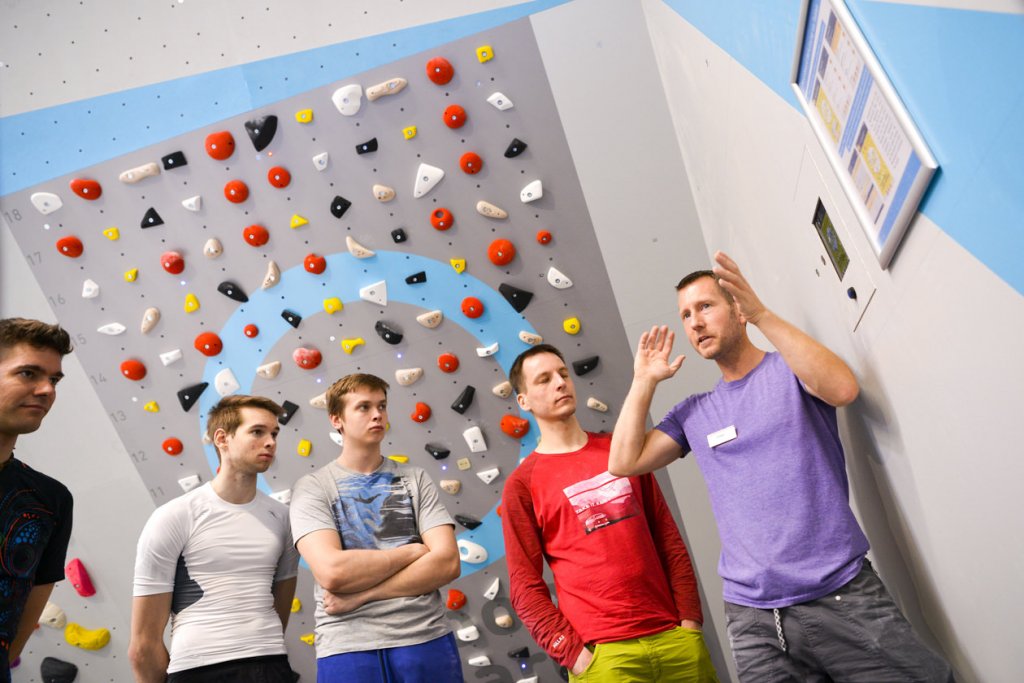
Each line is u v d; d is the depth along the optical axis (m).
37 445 3.52
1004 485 1.43
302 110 3.35
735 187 2.67
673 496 3.43
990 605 1.66
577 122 3.35
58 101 3.41
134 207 3.41
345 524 2.54
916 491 1.87
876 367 1.89
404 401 3.44
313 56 3.34
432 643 2.45
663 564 2.54
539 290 3.39
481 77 3.33
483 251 3.38
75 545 3.54
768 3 1.90
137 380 3.48
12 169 3.42
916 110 1.35
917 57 1.29
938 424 1.63
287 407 3.45
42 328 2.07
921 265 1.50
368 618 2.43
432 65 3.30
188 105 3.38
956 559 1.76
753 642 2.07
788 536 1.99
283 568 2.68
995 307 1.28
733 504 2.09
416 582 2.45
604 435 2.67
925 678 1.84
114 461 3.52
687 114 3.06
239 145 3.37
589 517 2.45
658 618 2.38
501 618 3.43
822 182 1.88
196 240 3.41
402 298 3.41
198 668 2.40
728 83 2.43
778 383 2.10
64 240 3.40
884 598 1.92
